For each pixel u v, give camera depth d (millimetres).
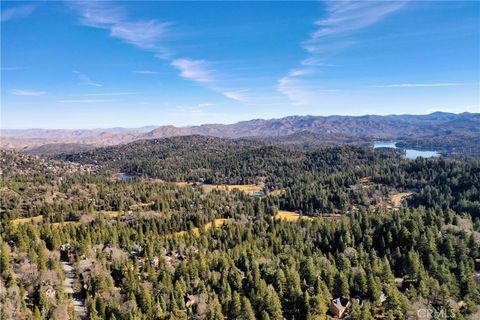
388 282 108000
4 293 94062
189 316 97812
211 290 111375
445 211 182000
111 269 125062
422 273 110250
